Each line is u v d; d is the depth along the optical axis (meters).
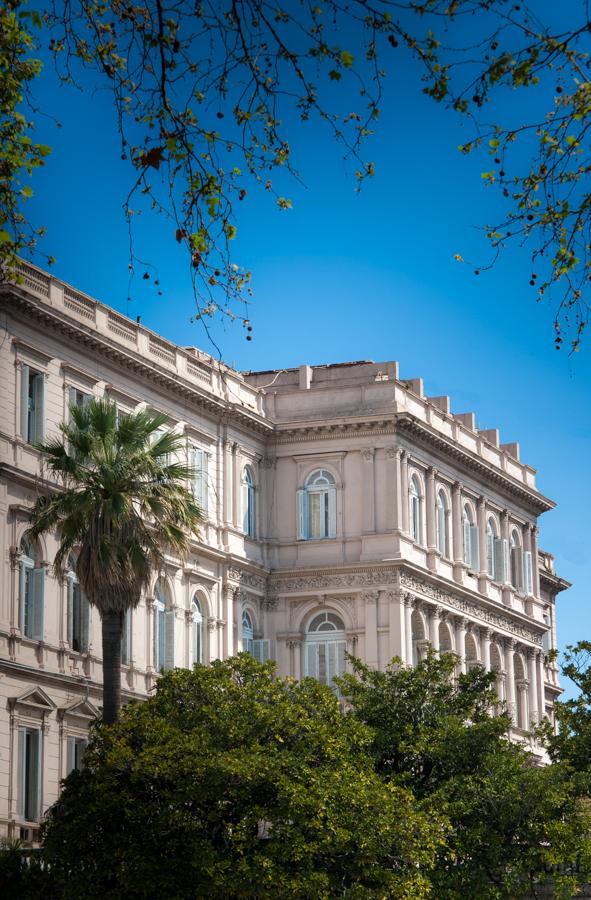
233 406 82.25
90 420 60.12
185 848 48.66
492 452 99.50
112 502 57.59
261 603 85.31
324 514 85.88
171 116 22.17
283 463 86.75
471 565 95.00
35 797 64.56
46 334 67.88
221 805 49.12
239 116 22.34
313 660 84.56
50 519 58.44
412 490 87.56
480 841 56.72
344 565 84.19
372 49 21.02
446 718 60.34
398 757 60.25
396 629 83.19
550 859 56.56
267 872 47.66
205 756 49.66
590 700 71.69
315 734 52.59
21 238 29.17
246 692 54.09
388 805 50.59
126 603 57.97
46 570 66.44
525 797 57.31
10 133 28.64
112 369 72.88
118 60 22.53
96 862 48.81
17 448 65.25
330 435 86.00
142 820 49.62
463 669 91.25
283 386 90.69
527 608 102.00
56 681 66.19
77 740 67.25
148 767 49.12
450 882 55.59
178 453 78.06
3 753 62.78
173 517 59.97
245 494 85.06
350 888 49.44
